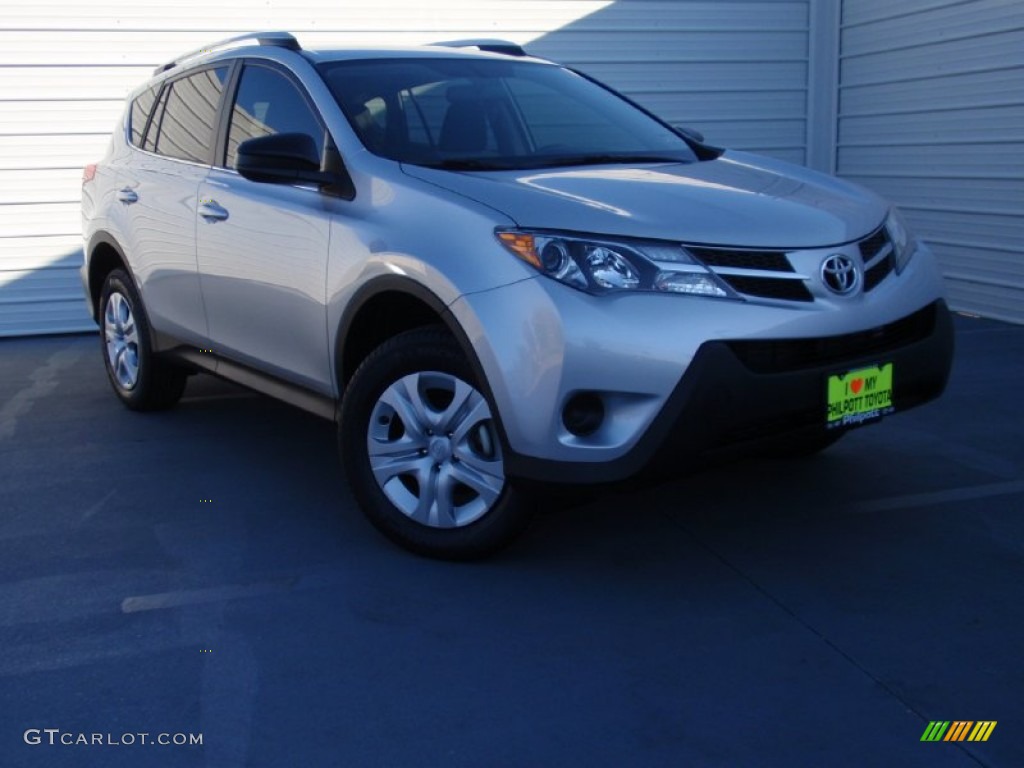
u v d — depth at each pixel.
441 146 4.31
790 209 3.80
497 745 2.83
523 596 3.67
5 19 7.90
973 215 8.31
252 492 4.73
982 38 8.02
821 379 3.55
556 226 3.48
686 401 3.33
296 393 4.57
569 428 3.44
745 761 2.75
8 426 5.84
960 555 3.93
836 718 2.93
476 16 8.80
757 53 9.51
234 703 3.04
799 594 3.66
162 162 5.43
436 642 3.37
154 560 4.02
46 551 4.12
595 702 3.03
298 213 4.30
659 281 3.41
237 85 5.00
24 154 8.11
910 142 8.87
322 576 3.85
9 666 3.26
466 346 3.56
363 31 8.59
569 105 4.86
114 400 6.38
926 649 3.28
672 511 4.39
